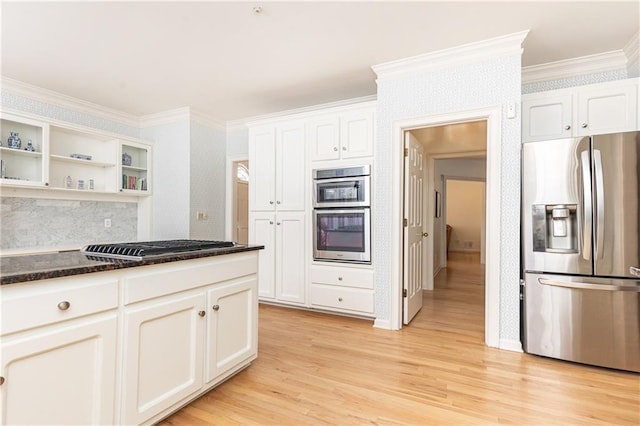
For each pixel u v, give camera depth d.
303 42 2.56
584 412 1.68
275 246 3.69
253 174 3.82
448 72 2.69
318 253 3.38
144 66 2.99
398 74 2.88
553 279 2.28
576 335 2.22
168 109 4.24
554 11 2.15
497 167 2.51
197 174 4.36
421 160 3.67
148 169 4.41
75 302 1.22
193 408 1.71
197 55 2.79
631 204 2.11
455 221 9.69
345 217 3.24
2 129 3.22
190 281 1.69
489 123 2.55
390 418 1.63
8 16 2.21
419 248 3.53
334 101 3.94
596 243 2.19
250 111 4.34
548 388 1.92
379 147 2.97
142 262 1.45
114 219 4.21
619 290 2.11
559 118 2.69
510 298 2.48
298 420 1.61
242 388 1.91
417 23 2.29
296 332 2.87
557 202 2.29
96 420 1.29
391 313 2.94
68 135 3.76
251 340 2.15
